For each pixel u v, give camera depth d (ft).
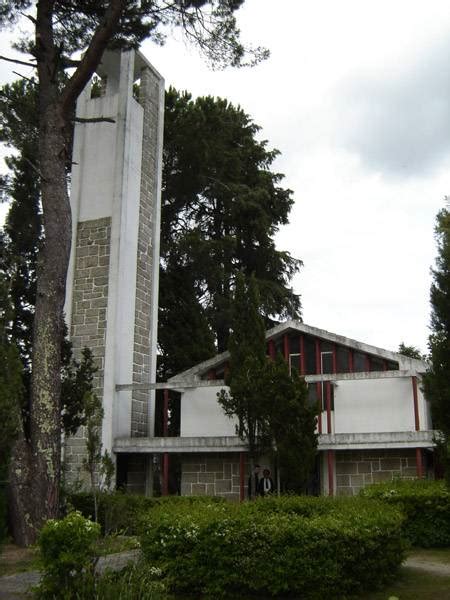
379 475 60.13
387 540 31.99
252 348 60.90
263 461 63.31
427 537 42.37
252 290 63.10
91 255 70.33
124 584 26.25
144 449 63.52
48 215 49.88
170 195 100.48
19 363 37.32
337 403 64.03
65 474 59.47
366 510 33.68
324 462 61.72
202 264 94.58
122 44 57.31
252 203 98.58
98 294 68.69
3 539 37.68
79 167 74.02
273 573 29.17
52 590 25.61
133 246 72.08
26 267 78.13
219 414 67.00
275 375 55.57
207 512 32.35
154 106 80.53
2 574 34.47
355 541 29.58
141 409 69.97
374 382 63.62
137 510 43.39
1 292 40.50
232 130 103.81
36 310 48.55
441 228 44.39
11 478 45.19
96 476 60.34
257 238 103.19
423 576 33.58
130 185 72.79
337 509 34.01
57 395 47.24
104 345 66.80
